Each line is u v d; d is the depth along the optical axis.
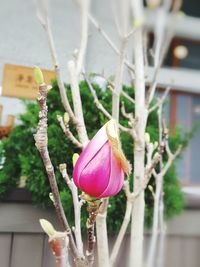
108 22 0.69
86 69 0.66
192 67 1.14
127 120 0.62
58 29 0.66
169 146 0.67
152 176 0.60
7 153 0.63
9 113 0.76
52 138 0.56
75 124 0.43
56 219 0.57
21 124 0.67
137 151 0.47
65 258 0.26
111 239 0.57
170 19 0.55
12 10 0.71
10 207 0.58
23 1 0.72
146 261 0.58
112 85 0.56
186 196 0.67
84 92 0.61
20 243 0.58
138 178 0.46
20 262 0.57
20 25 0.69
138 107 0.48
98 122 0.60
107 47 0.67
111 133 0.28
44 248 0.58
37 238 0.58
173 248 0.64
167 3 0.51
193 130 0.93
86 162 0.28
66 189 0.54
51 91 0.60
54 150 0.56
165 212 0.63
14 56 0.69
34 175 0.57
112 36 0.68
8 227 0.57
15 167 0.62
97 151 0.28
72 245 0.31
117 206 0.56
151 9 0.49
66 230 0.29
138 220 0.47
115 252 0.44
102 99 0.63
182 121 1.17
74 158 0.32
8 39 0.69
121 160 0.28
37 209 0.58
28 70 0.69
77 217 0.41
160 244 0.59
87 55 0.66
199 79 1.15
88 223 0.29
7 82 0.71
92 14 0.66
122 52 0.43
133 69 0.51
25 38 0.68
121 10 0.45
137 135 0.47
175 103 1.17
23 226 0.58
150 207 0.60
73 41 0.65
